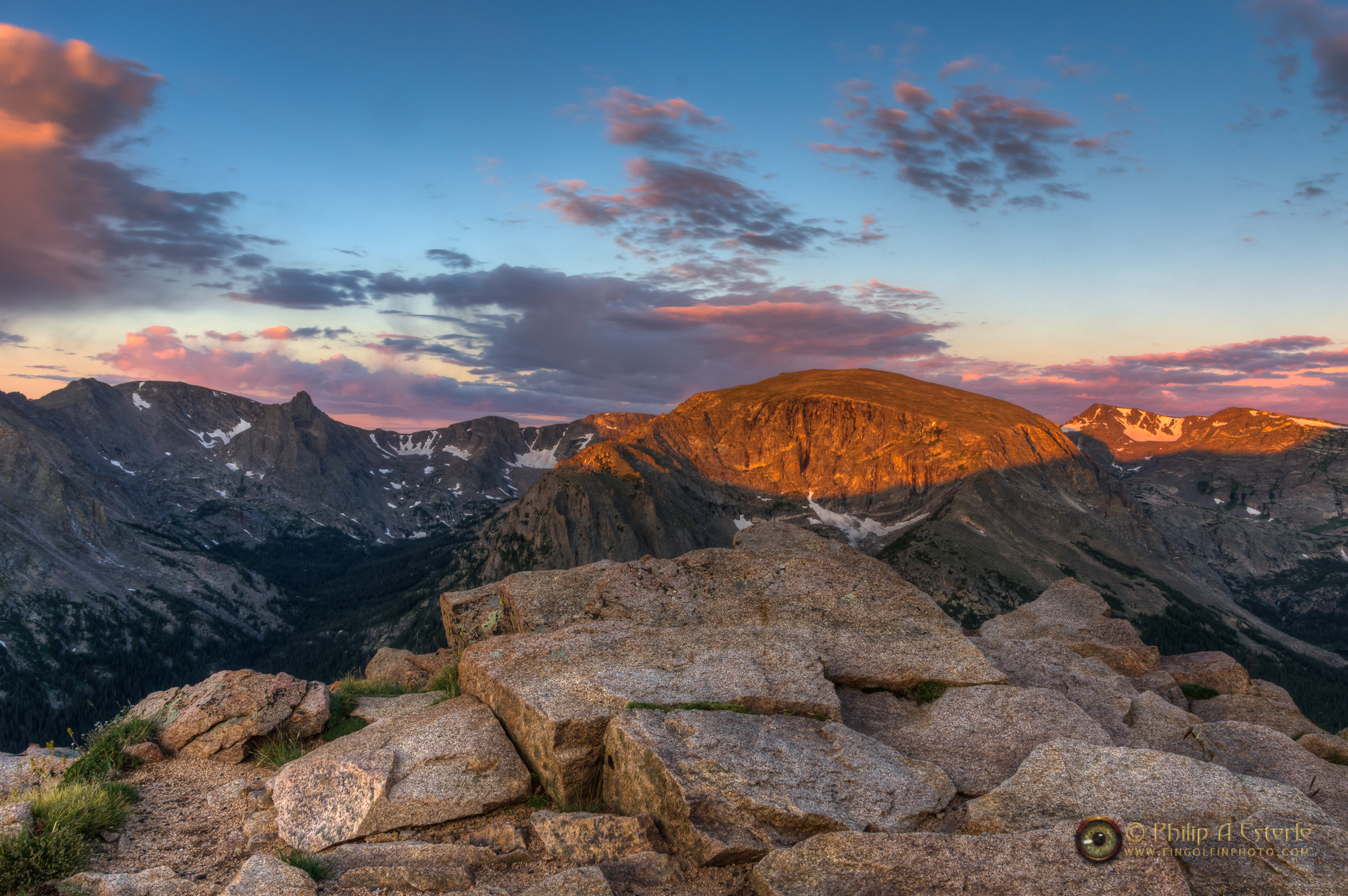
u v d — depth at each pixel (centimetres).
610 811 1117
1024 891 820
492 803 1120
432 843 1020
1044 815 997
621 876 930
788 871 881
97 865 989
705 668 1358
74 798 1086
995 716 1360
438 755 1198
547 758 1166
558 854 979
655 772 1053
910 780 1114
